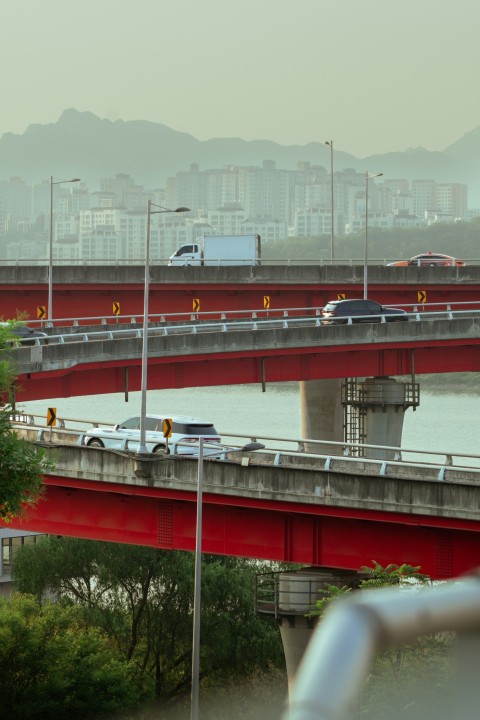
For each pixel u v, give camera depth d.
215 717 175.00
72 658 135.62
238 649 176.38
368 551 110.00
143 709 163.50
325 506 110.00
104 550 179.12
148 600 180.75
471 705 6.84
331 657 6.79
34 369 174.62
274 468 112.56
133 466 119.38
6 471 98.62
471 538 105.06
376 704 8.48
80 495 125.69
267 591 151.88
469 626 7.02
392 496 106.12
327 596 129.88
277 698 174.25
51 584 182.25
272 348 198.12
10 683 130.00
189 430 142.88
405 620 7.01
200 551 111.62
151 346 187.62
